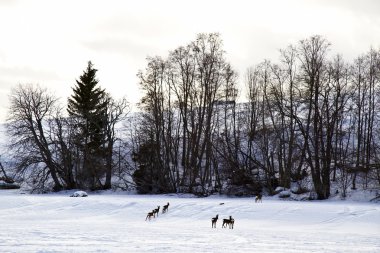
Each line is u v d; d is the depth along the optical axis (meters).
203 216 36.19
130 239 16.95
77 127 69.69
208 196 58.25
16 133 68.75
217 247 15.04
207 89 62.41
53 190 69.44
